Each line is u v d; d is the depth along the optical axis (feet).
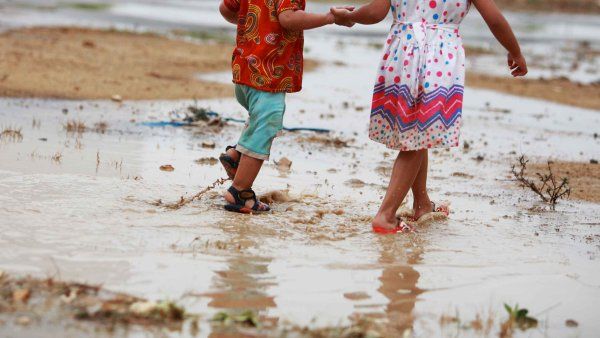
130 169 59.77
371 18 49.34
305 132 84.99
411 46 48.60
